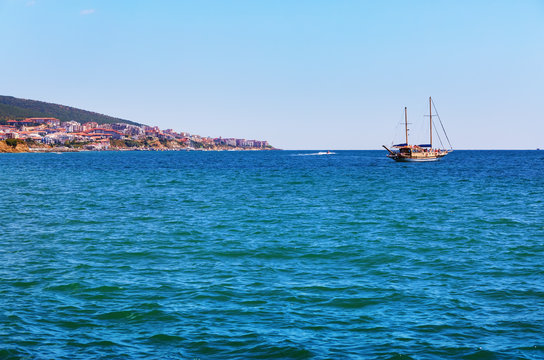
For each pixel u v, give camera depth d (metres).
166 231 34.75
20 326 16.41
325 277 22.70
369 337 15.67
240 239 31.81
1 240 31.22
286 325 16.69
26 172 119.00
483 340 15.39
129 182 85.75
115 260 25.89
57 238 31.98
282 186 77.12
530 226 36.75
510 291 20.44
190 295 19.91
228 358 14.18
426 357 14.19
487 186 75.06
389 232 34.47
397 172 120.50
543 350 14.62
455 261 25.73
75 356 14.22
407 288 20.91
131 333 15.98
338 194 63.12
